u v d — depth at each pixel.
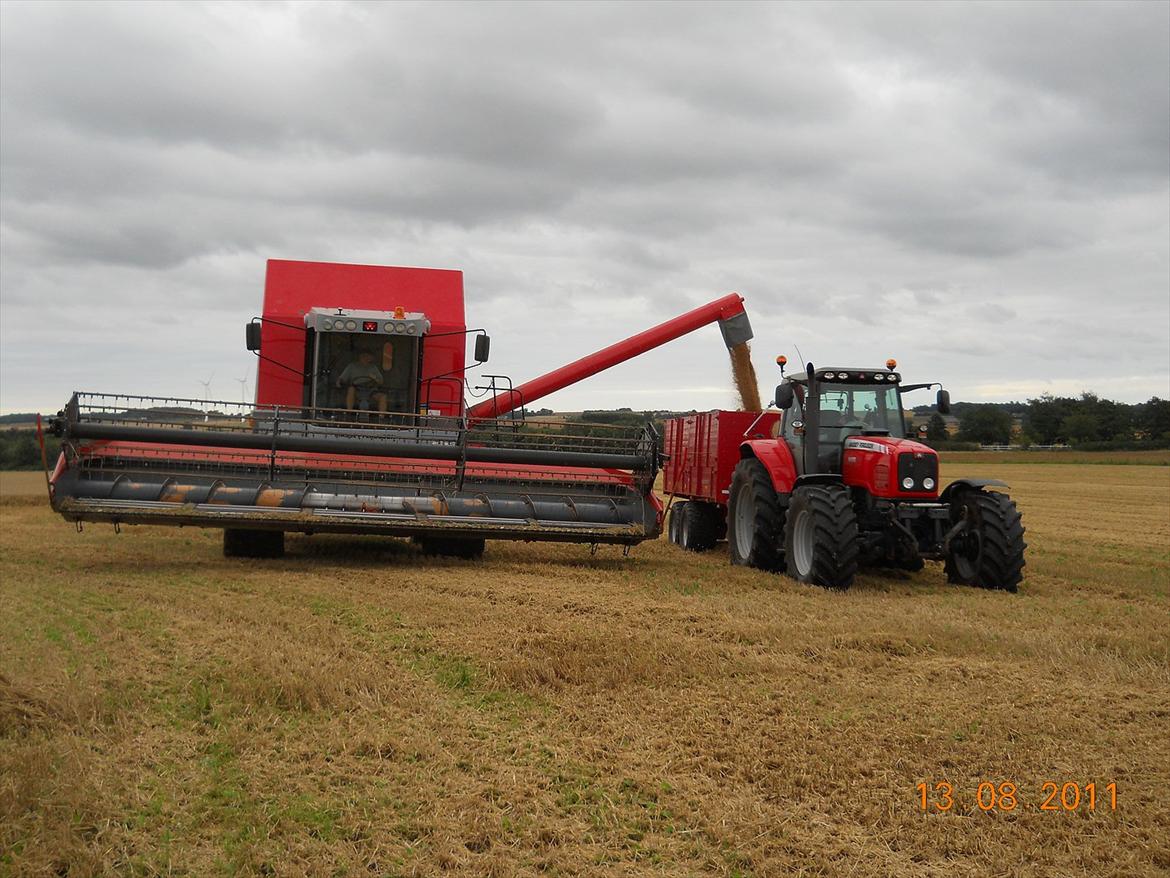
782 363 13.04
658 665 7.05
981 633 8.33
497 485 12.46
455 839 4.34
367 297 14.05
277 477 11.91
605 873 4.09
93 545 14.52
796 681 6.78
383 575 11.20
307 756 5.29
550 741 5.60
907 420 12.77
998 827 4.51
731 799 4.79
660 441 12.64
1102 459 65.31
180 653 7.35
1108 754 5.45
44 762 4.80
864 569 12.95
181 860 4.07
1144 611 9.81
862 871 4.13
